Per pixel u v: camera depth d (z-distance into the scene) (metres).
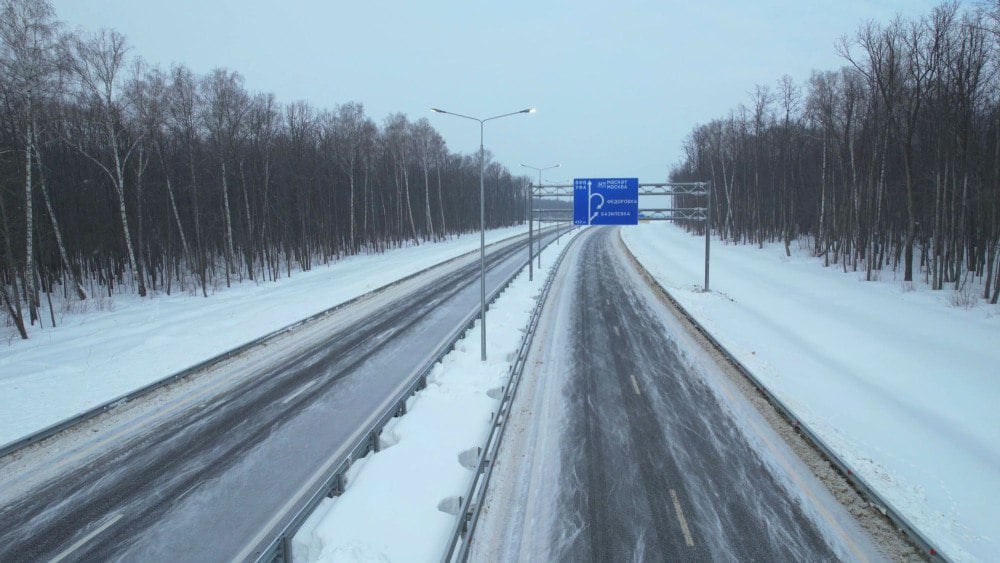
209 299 35.50
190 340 22.56
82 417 14.10
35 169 36.94
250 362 19.61
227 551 8.69
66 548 8.84
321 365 19.14
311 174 55.84
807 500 10.28
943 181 36.28
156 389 16.66
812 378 17.53
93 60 33.56
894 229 45.69
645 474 11.29
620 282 40.16
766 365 18.91
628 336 23.55
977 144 34.09
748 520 9.63
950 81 32.53
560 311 29.19
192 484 10.87
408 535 8.84
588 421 14.09
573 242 79.94
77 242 42.06
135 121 40.09
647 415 14.50
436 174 95.88
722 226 82.00
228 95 43.50
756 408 15.03
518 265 50.72
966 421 13.93
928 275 34.78
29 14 27.47
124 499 10.33
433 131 92.50
